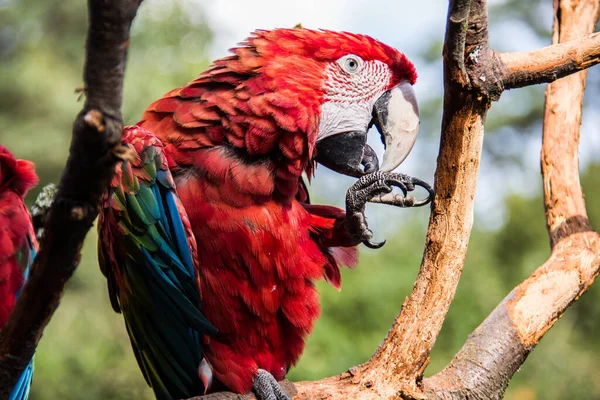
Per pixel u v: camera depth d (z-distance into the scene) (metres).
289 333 3.56
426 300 3.10
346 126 3.83
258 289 3.38
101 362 10.91
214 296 3.39
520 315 3.43
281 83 3.45
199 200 3.33
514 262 12.27
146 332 3.59
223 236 3.32
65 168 2.04
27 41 14.32
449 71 2.93
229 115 3.35
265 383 3.41
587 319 11.52
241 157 3.37
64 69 13.99
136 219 3.35
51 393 10.35
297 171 3.45
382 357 3.10
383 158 3.95
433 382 3.24
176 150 3.39
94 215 2.12
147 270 3.41
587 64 3.05
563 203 3.75
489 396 3.28
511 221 12.48
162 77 13.58
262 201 3.37
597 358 11.21
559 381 11.07
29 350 2.38
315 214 3.76
